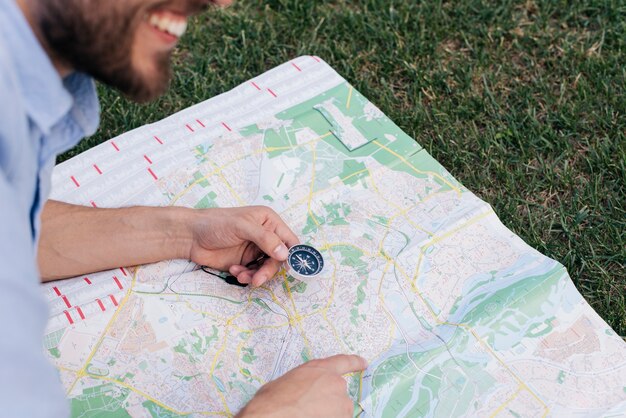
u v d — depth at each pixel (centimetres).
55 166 200
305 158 204
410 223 191
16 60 106
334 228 190
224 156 203
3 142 106
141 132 209
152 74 131
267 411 139
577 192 220
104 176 198
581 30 274
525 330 169
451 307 175
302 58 233
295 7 279
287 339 170
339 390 147
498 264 182
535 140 235
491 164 230
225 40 271
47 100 111
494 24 274
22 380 95
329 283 179
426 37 271
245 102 219
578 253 206
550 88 254
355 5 287
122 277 177
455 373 163
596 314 172
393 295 177
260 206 181
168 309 173
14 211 104
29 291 101
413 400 159
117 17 115
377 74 261
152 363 165
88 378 161
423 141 238
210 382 163
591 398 159
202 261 179
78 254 174
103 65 122
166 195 195
